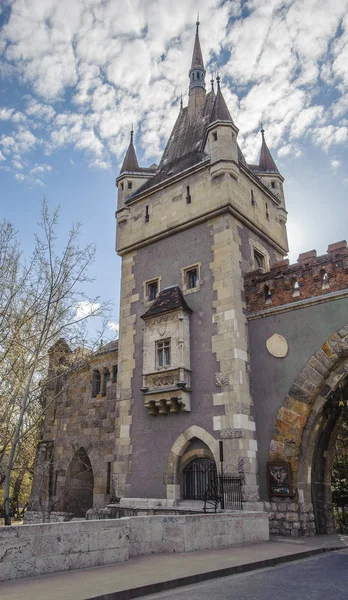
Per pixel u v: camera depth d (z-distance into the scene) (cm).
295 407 1752
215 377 1880
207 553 1135
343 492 2316
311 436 1723
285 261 1953
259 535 1427
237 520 1347
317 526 1719
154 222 2355
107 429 2567
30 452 2322
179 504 1842
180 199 2275
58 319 1800
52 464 2738
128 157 2708
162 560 1027
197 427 1869
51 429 2839
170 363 1978
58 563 902
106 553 987
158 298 2162
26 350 1734
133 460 2036
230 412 1791
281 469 1706
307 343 1802
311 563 1112
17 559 843
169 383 1947
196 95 2886
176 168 2467
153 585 794
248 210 2214
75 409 2767
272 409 1808
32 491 2781
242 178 2247
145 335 2098
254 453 1769
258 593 790
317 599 750
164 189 2373
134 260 2417
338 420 1892
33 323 1778
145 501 1917
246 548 1245
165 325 2045
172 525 1171
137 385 2144
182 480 1909
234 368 1838
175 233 2269
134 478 2005
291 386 1788
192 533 1178
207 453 1850
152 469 1958
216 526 1265
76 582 802
